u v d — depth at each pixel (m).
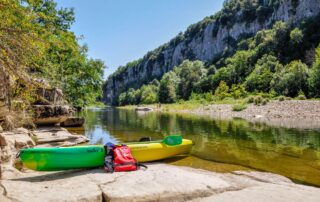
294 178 6.99
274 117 29.42
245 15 150.12
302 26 95.56
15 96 8.02
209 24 174.25
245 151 10.46
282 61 88.00
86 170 6.52
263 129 18.28
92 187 4.92
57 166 6.36
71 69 25.31
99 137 14.18
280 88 56.59
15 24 6.71
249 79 74.75
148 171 6.08
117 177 5.64
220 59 141.25
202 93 96.81
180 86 109.06
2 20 5.81
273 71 76.75
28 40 5.34
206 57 170.75
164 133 16.11
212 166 8.11
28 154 6.14
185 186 5.13
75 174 6.11
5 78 5.61
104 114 42.69
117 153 6.59
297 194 5.11
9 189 4.56
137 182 5.25
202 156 9.47
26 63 5.59
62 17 21.88
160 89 104.88
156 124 22.59
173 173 5.89
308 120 25.58
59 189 4.80
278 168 7.95
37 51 5.59
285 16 124.94
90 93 27.95
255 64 92.31
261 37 110.50
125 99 148.75
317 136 14.77
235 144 12.10
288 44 90.81
